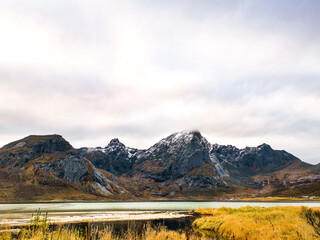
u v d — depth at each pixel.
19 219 46.12
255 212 41.97
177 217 56.25
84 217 54.72
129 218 53.78
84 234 14.94
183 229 35.62
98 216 58.16
